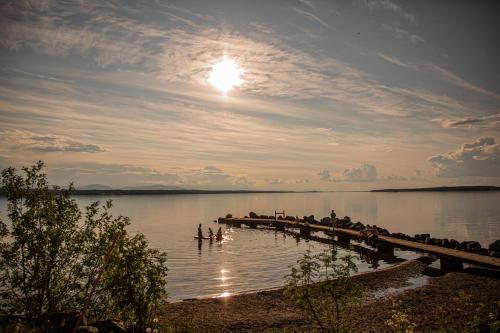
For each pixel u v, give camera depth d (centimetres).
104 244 1290
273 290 2236
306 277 1243
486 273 2584
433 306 1909
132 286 1195
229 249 4022
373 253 3838
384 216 8850
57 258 1316
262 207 14212
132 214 9750
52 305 1271
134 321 1188
